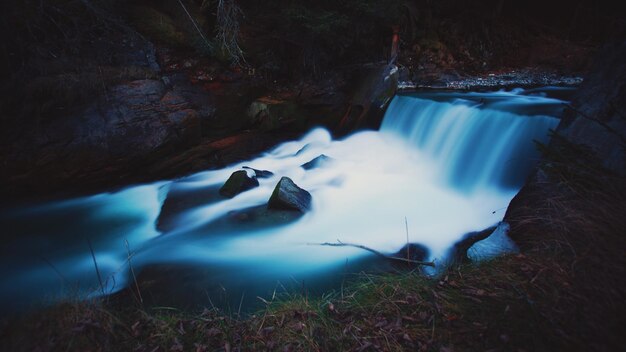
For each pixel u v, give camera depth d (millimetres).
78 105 7242
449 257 5129
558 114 7531
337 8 10344
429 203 7207
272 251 5453
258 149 9305
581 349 2389
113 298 4281
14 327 2965
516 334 2627
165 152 8086
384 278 3705
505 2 16469
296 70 11227
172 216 6484
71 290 3945
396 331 2891
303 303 3418
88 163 7168
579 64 13789
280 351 2836
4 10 6836
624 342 2342
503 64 14625
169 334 3033
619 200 3412
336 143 10125
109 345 2875
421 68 13125
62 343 2814
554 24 17656
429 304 3121
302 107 10273
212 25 10461
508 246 3977
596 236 3129
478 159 7840
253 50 10547
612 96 4398
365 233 6012
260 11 10625
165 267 5031
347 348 2797
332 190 7605
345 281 4613
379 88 10328
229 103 9750
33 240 5930
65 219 6535
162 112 8078
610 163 4027
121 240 5922
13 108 6613
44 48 7508
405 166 8898
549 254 3375
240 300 4266
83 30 8133
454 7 14930
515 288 3059
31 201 6883
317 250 5480
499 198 7027
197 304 4188
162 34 9492
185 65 9633
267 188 7441
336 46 11195
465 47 14461
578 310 2656
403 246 5508
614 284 2736
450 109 8867
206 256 5324
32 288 4719
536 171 4676
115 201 7168
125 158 7516
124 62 8531
